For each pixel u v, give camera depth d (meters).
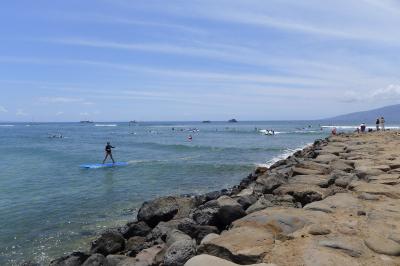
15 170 28.58
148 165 30.50
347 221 6.41
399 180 9.78
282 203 8.40
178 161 33.47
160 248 7.58
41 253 10.73
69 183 22.34
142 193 19.02
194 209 10.55
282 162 18.73
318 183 9.91
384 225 6.14
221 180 23.27
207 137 79.69
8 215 14.84
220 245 5.38
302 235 5.79
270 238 5.62
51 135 98.50
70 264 8.65
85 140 74.12
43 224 13.51
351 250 5.11
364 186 9.16
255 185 11.12
